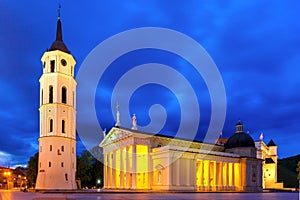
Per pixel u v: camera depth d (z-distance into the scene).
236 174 93.19
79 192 58.44
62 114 68.94
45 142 67.12
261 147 132.75
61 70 70.31
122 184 82.31
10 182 179.25
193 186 76.81
